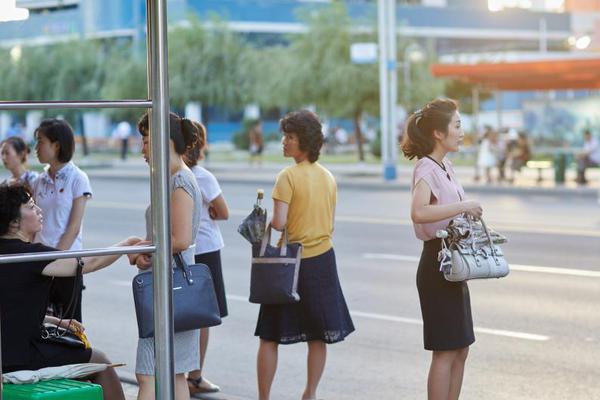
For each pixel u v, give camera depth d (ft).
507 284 46.68
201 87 172.65
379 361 33.71
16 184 21.15
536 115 135.95
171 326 18.02
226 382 31.58
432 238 22.65
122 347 36.19
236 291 46.78
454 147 23.03
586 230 68.85
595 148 113.19
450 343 22.57
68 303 20.89
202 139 28.68
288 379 31.83
